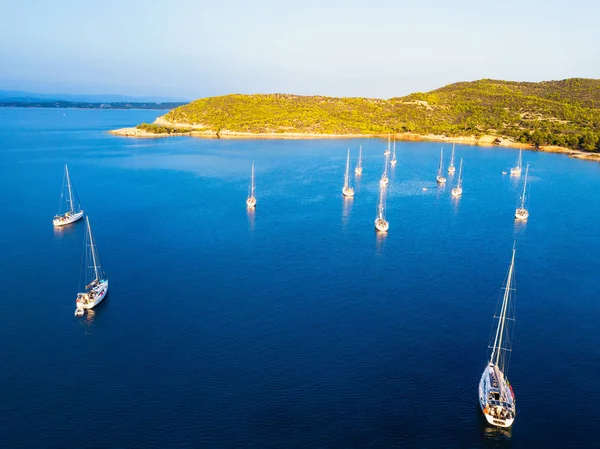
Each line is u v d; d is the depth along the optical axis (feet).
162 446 165.27
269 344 224.33
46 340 226.58
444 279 299.17
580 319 252.42
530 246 363.35
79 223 404.16
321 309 257.96
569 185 590.55
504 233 394.52
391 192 543.39
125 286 282.77
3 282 286.87
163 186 555.69
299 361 211.61
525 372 206.80
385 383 197.98
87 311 253.44
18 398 187.42
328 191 543.80
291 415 179.93
